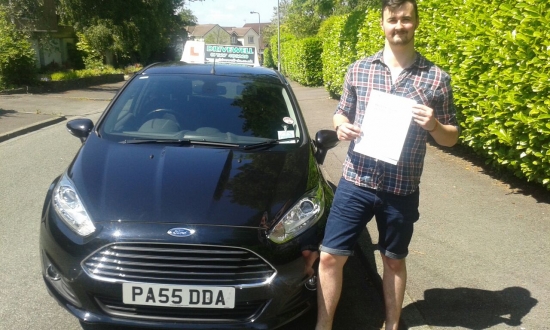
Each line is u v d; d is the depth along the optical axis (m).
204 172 3.86
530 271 4.52
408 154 3.19
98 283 3.27
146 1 36.28
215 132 4.58
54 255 3.45
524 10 5.88
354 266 4.95
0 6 22.36
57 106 17.20
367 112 3.13
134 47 36.34
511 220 5.63
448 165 7.84
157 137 4.47
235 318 3.35
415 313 3.89
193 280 3.25
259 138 4.56
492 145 6.77
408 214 3.29
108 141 4.34
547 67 5.50
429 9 9.06
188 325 3.29
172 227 3.32
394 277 3.51
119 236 3.29
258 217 3.48
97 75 28.70
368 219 3.38
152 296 3.24
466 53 6.97
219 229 3.34
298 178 3.95
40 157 9.11
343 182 3.35
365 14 15.75
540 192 6.47
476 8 7.10
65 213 3.54
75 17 34.25
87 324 3.77
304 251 3.51
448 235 5.27
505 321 3.79
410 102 3.03
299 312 3.55
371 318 4.04
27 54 21.62
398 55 3.16
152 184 3.69
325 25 29.42
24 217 5.95
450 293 4.17
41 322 3.79
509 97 5.95
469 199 6.30
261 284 3.32
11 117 13.50
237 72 5.52
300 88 28.27
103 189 3.63
